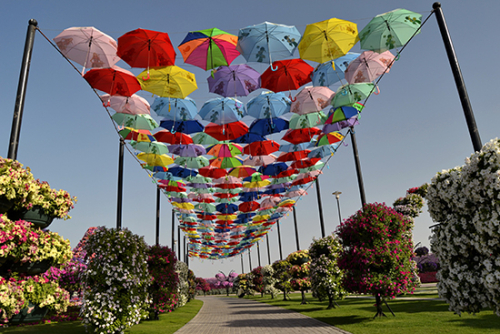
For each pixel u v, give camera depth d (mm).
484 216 4773
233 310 16594
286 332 8070
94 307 7488
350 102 9172
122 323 7812
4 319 7746
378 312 9117
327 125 11055
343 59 8211
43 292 8641
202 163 13609
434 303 10883
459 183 5383
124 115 10008
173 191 17625
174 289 12836
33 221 7906
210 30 7113
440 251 5660
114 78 7996
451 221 5480
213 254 43656
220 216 23484
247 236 32188
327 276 12781
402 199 16844
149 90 8391
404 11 6828
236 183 17359
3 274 7715
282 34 7164
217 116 10062
